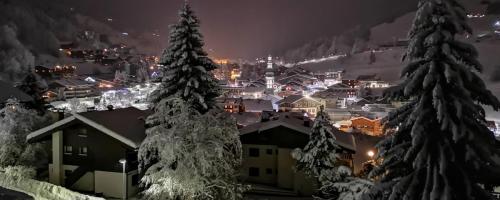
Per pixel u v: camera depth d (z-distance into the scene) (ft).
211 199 79.25
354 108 364.79
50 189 94.43
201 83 84.33
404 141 42.70
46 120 128.16
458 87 38.24
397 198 41.78
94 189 102.53
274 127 118.62
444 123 37.14
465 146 38.68
